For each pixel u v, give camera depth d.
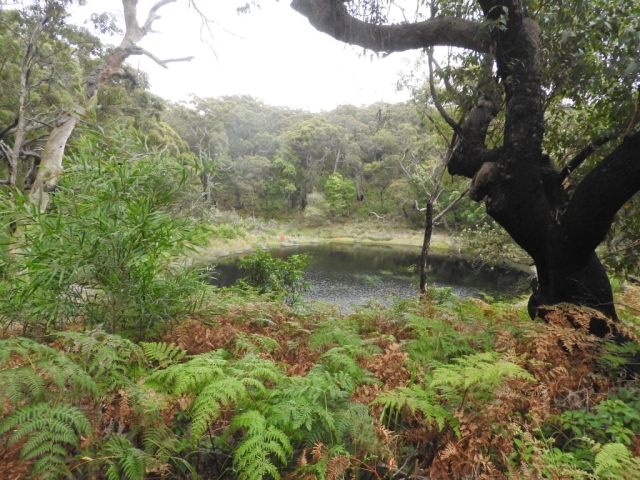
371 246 30.38
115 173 2.31
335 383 1.81
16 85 12.21
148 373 1.91
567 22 3.39
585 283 2.99
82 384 1.43
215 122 48.78
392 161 38.22
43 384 1.40
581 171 3.81
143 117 18.52
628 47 2.83
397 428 1.97
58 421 1.28
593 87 3.48
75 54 14.08
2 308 2.26
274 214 49.59
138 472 1.33
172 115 46.72
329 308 4.09
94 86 9.75
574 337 2.46
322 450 1.58
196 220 2.78
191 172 2.65
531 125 3.04
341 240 34.66
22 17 11.32
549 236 3.08
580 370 2.36
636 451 1.72
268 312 3.42
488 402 1.81
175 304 2.63
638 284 5.21
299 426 1.57
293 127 57.50
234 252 22.14
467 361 1.98
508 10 2.97
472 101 3.99
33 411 1.29
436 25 3.42
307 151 51.66
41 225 2.15
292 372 2.29
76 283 2.33
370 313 3.67
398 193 37.00
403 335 3.14
